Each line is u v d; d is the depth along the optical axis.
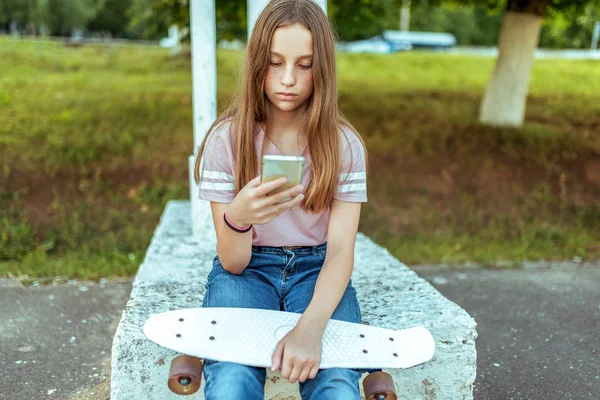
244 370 1.30
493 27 32.28
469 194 5.13
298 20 1.43
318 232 1.62
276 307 1.58
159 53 12.39
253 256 1.61
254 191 1.27
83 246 4.01
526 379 2.32
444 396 1.80
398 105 7.27
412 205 4.94
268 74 1.48
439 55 13.91
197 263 2.48
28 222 4.23
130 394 1.69
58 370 2.34
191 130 5.98
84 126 5.85
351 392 1.27
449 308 1.93
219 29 6.16
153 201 4.73
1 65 8.59
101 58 10.85
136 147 5.45
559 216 4.91
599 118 7.07
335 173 1.52
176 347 1.35
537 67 11.38
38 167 4.88
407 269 2.43
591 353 2.57
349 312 1.54
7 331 2.71
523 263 4.02
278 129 1.57
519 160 5.64
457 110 7.05
